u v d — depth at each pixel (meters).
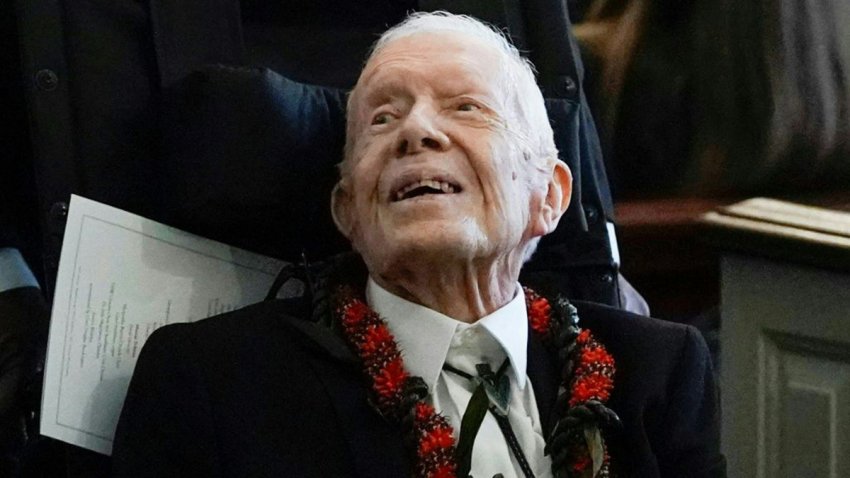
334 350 4.31
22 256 5.25
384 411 4.24
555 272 5.36
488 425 4.33
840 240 5.43
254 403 4.20
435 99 4.41
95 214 4.67
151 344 4.32
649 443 4.51
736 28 8.24
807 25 8.23
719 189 8.30
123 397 4.59
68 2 4.90
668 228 8.23
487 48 4.55
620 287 5.89
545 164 4.62
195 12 5.03
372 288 4.59
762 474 5.97
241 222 4.80
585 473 4.33
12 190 5.15
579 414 4.34
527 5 5.63
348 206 4.71
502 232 4.30
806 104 8.21
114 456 4.16
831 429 5.67
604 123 8.37
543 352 4.65
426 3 5.44
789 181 8.25
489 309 4.50
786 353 5.82
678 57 8.36
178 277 4.80
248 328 4.41
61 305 4.53
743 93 8.23
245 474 4.07
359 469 4.12
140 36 5.00
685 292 8.31
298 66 5.35
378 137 4.42
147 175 4.95
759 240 5.72
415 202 4.19
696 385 4.68
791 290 5.71
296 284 5.05
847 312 5.50
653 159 8.38
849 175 8.35
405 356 4.41
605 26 8.41
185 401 4.16
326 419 4.22
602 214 5.46
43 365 4.96
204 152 4.72
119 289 4.66
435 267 4.29
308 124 4.88
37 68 4.81
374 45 4.95
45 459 4.91
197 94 4.76
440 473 4.12
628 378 4.60
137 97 4.96
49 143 4.79
